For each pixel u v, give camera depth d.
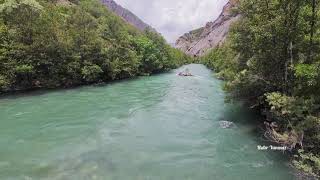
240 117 20.89
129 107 24.14
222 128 18.23
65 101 25.88
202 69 86.69
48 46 32.72
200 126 18.80
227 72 23.78
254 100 20.66
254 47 17.08
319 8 14.27
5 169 12.04
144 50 57.50
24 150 14.16
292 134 13.12
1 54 29.19
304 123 12.41
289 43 15.04
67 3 69.25
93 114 21.34
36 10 33.72
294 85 14.80
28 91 30.47
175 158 13.53
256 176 11.63
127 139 16.08
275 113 14.98
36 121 19.22
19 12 32.09
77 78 36.56
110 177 11.47
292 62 14.70
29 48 31.06
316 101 13.29
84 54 37.97
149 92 32.78
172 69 80.75
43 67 33.19
